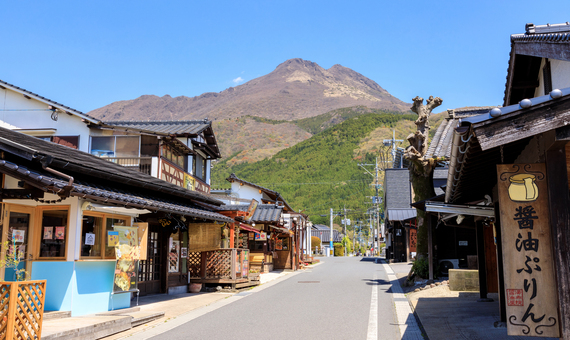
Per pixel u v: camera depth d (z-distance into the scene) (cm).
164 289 1381
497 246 834
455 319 921
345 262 3538
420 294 1336
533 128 445
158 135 1784
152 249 1355
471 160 589
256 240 2420
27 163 801
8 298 589
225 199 2927
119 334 831
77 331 727
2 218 839
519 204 494
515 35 938
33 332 627
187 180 2036
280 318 991
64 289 884
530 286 480
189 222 1535
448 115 2088
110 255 997
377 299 1294
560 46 747
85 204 904
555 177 480
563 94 438
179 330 868
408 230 3080
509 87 1076
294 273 2356
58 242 904
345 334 827
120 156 1795
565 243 468
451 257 1873
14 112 1866
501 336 748
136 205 953
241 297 1360
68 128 1836
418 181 1702
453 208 873
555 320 471
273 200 3300
